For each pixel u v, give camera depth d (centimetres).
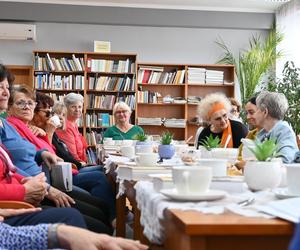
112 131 543
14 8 755
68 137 454
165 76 766
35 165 243
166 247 99
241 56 807
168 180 119
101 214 255
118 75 762
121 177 184
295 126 650
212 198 104
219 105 370
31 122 335
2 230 118
